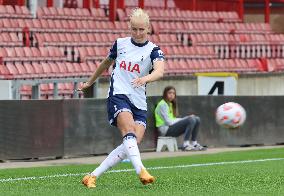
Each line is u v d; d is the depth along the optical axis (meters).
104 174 25.61
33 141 35.69
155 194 18.47
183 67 62.66
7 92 41.59
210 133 44.00
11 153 34.84
